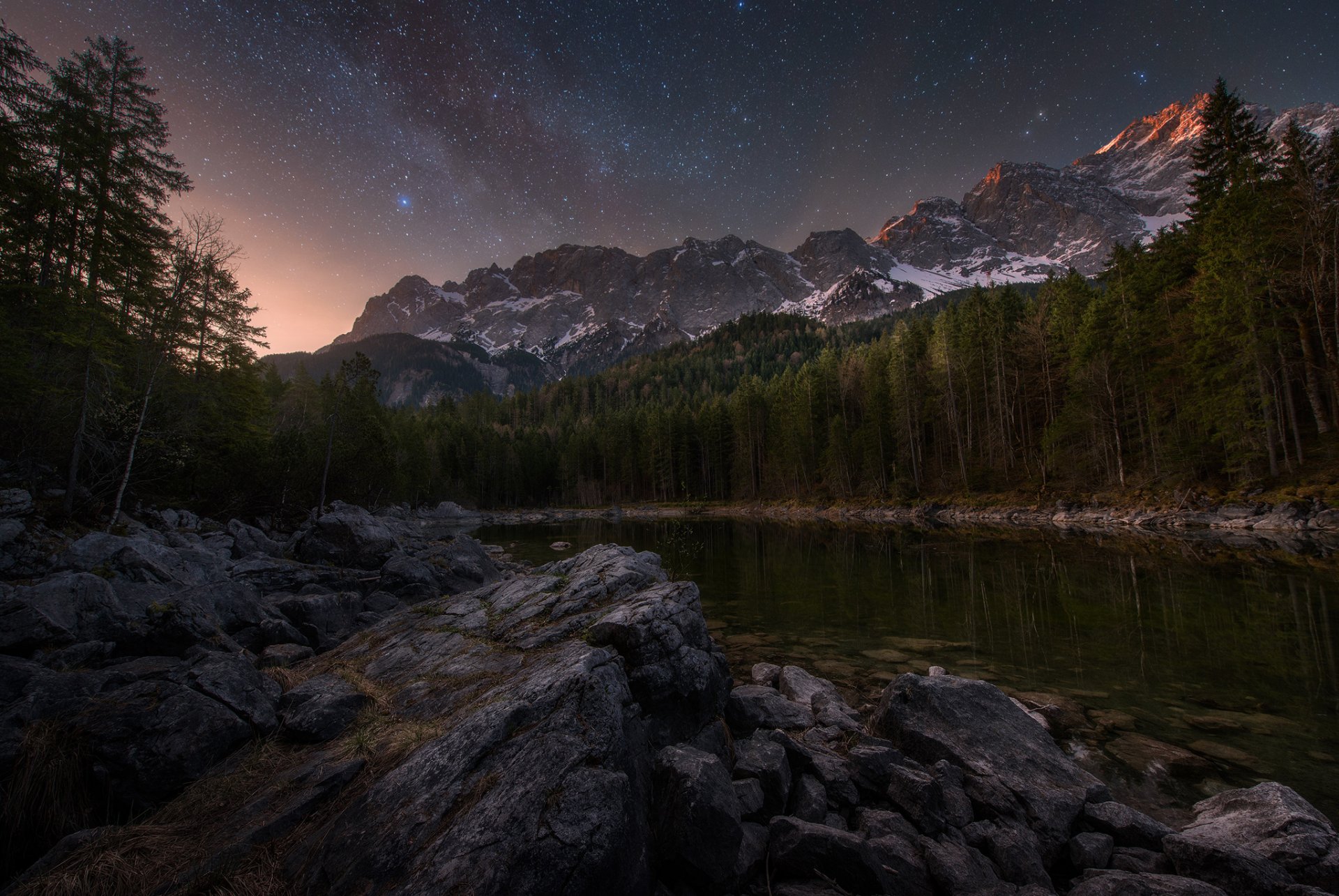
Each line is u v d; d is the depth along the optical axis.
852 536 44.03
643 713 7.05
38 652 9.01
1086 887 5.48
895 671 12.81
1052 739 8.77
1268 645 13.48
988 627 16.12
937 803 6.72
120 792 6.00
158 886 4.52
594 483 111.81
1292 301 37.47
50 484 20.66
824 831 5.88
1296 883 5.32
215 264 27.19
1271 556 24.39
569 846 4.30
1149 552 27.34
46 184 26.03
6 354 19.34
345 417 46.81
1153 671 12.16
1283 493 33.25
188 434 27.28
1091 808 6.83
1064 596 19.30
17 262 24.72
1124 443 48.00
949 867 5.69
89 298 23.50
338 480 41.28
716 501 97.19
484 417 162.88
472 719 5.78
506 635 8.98
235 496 32.12
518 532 57.22
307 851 4.72
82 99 27.30
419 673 8.29
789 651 14.48
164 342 25.83
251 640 12.30
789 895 5.52
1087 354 48.28
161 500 28.16
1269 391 36.41
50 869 4.77
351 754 6.14
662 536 49.53
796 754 7.80
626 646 7.55
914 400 68.38
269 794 5.62
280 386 70.62
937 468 66.75
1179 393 42.12
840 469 72.81
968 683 9.09
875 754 7.62
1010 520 48.09
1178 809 7.28
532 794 4.69
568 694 5.91
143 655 9.91
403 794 5.02
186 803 5.72
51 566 13.29
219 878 4.52
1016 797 6.95
